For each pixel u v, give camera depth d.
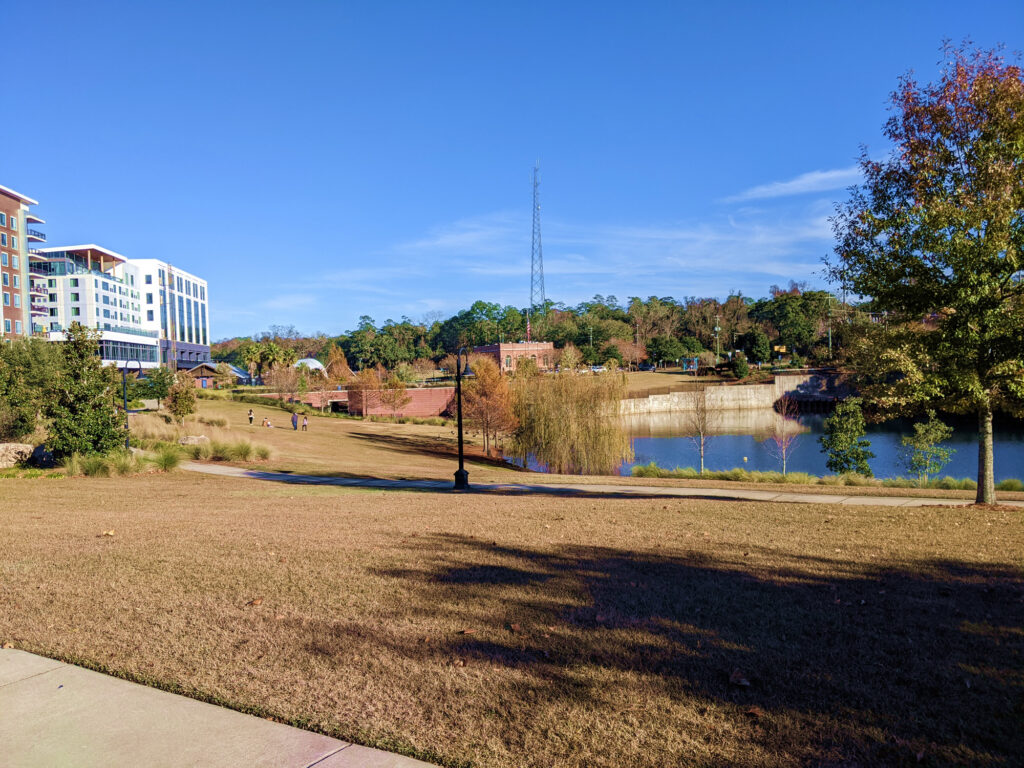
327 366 125.38
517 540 9.29
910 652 4.84
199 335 146.62
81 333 24.22
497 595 6.34
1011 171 13.01
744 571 7.36
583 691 4.28
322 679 4.52
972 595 6.31
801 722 3.85
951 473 38.06
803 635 5.22
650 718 3.93
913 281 15.04
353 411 76.81
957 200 14.09
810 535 9.86
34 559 7.89
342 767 3.50
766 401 93.88
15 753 3.63
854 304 17.14
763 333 132.25
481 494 20.50
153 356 120.06
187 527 10.59
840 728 3.77
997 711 3.93
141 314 124.62
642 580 6.92
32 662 4.91
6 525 10.80
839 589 6.57
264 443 37.25
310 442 43.59
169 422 45.34
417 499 17.09
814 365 117.62
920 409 15.84
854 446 30.20
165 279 131.00
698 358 125.62
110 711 4.14
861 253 15.14
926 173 13.98
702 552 8.42
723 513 12.85
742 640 5.12
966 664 4.60
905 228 14.51
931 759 3.45
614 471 42.81
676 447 56.81
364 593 6.42
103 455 23.84
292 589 6.57
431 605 6.03
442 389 82.56
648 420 82.19
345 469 30.97
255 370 123.38
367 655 4.90
